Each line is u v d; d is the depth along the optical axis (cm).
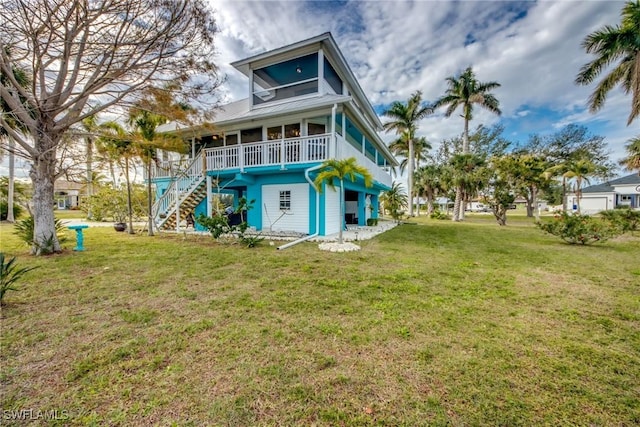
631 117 1205
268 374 228
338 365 242
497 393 208
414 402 198
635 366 244
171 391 208
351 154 1171
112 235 1140
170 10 671
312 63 1216
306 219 1120
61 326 315
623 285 475
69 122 758
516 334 300
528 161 2244
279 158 1069
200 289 445
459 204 2355
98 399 200
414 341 283
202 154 1220
